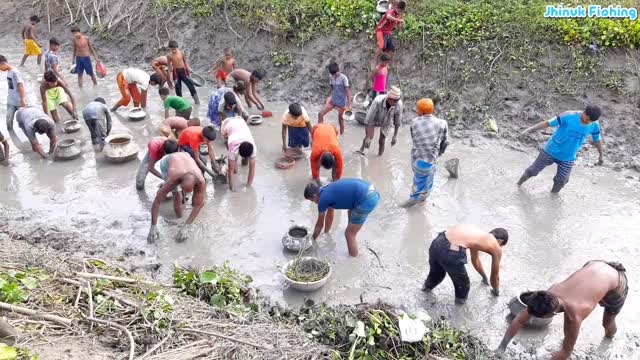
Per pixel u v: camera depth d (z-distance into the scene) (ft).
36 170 30.68
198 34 45.78
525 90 35.12
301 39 41.45
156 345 16.98
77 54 41.14
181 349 16.98
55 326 17.26
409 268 23.54
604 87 33.88
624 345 19.53
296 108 30.01
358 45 39.81
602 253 24.16
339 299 21.76
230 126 28.60
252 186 29.50
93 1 51.29
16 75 32.96
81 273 20.01
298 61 41.24
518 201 27.99
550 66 35.17
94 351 16.51
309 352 17.46
